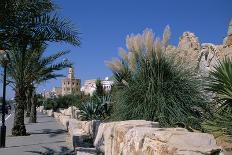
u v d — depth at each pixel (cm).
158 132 525
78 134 1576
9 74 2355
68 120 2530
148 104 1029
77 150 1205
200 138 473
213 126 733
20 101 2392
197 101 1033
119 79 1138
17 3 1209
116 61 1153
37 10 1291
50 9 1327
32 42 1324
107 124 1032
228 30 1415
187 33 1744
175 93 1042
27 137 2242
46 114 6219
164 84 1049
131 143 636
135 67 1121
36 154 1534
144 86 1064
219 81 827
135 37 1154
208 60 1387
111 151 851
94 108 2078
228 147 638
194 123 992
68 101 5591
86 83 8756
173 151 454
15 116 2383
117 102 1094
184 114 1020
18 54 2288
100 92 2442
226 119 735
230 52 1327
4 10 1195
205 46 1479
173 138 479
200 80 1068
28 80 2384
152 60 1093
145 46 1132
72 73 11575
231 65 832
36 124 3525
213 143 467
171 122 998
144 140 575
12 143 1925
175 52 1149
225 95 793
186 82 1062
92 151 1170
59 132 2594
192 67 1114
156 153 510
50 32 1335
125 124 730
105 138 989
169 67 1089
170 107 1016
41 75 2383
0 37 1257
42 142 1956
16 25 1254
